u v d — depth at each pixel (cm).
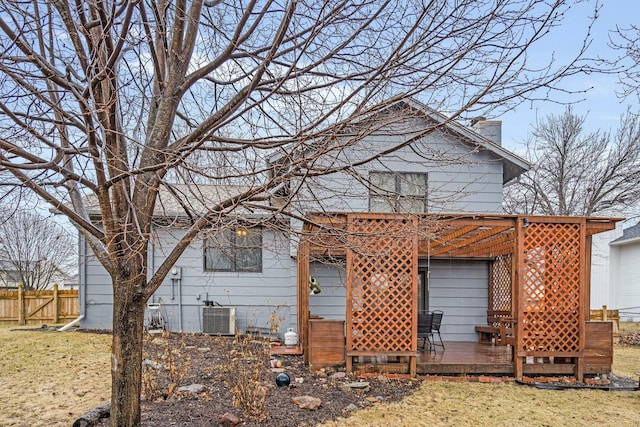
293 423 498
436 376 725
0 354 795
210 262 1089
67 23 343
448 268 1059
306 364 786
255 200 393
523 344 730
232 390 583
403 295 734
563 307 746
